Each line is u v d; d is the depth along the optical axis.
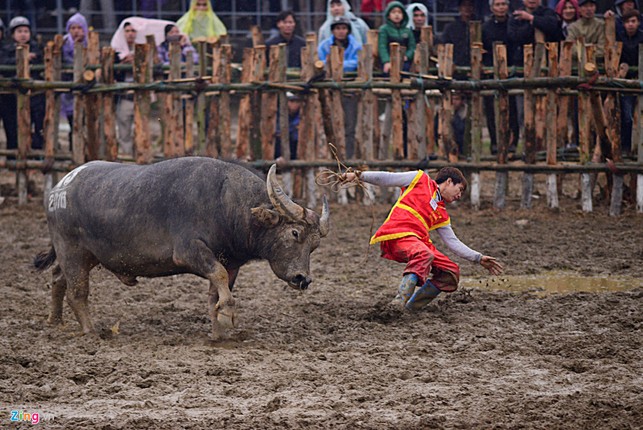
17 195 35.66
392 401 14.09
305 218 17.20
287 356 16.61
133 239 17.42
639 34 33.16
